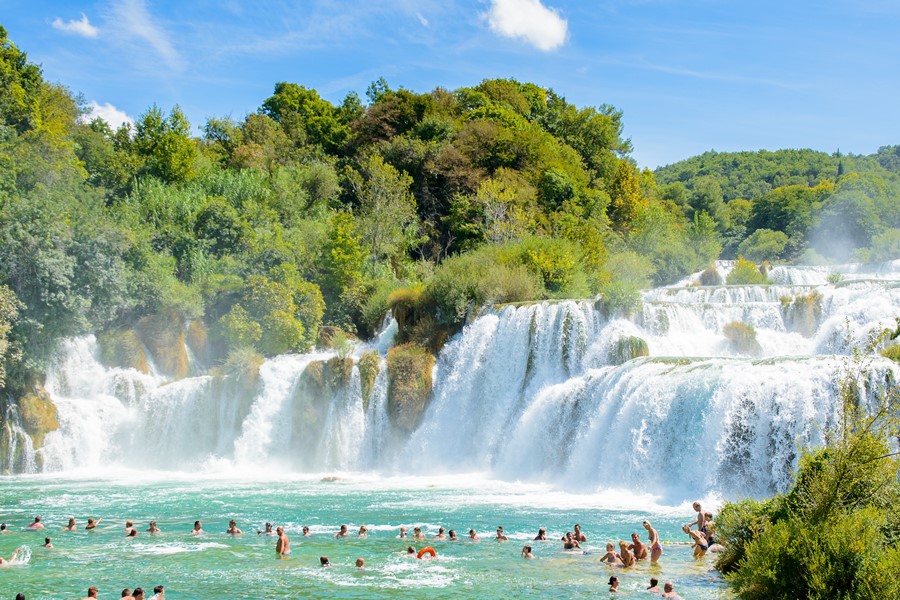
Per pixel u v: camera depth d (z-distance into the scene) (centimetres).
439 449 5000
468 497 3834
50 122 7838
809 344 4744
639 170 12862
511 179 8594
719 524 2414
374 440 5056
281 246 6644
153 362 5575
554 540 2859
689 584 2219
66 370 5241
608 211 10131
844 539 1795
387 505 3612
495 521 3200
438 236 8469
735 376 3656
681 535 2878
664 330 4944
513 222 7650
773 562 1894
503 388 5056
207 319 5953
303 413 5138
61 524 3206
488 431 4947
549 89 12681
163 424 5225
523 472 4500
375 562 2562
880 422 2167
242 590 2252
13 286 5066
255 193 7831
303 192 8369
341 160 9962
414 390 5103
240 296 6016
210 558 2631
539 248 6153
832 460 2064
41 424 4947
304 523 3206
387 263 7350
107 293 5406
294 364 5369
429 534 2973
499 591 2214
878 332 4278
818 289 5053
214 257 6631
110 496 3928
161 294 5719
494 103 10850
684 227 11162
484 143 9288
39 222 5212
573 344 4934
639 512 3334
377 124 10112
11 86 7219
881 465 2002
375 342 6094
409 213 8075
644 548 2539
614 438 3997
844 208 12512
